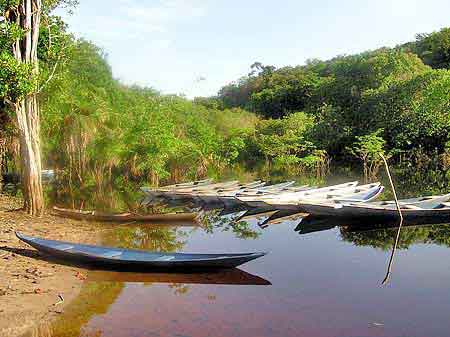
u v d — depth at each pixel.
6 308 8.16
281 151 39.03
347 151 40.41
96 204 22.42
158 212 20.23
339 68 49.72
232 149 37.97
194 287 9.77
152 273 10.58
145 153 28.58
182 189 24.56
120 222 16.69
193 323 7.98
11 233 13.55
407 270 10.95
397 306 8.70
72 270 10.58
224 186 25.48
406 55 44.22
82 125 26.95
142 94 41.06
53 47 18.91
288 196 20.69
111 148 28.05
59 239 13.64
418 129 35.56
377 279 10.31
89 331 7.63
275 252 12.91
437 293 9.34
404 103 36.78
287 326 7.85
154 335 7.51
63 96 25.20
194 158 32.81
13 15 16.89
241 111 52.34
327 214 17.19
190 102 45.22
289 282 10.12
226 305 8.80
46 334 7.46
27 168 16.62
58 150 27.36
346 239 14.38
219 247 13.78
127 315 8.30
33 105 16.73
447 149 34.44
